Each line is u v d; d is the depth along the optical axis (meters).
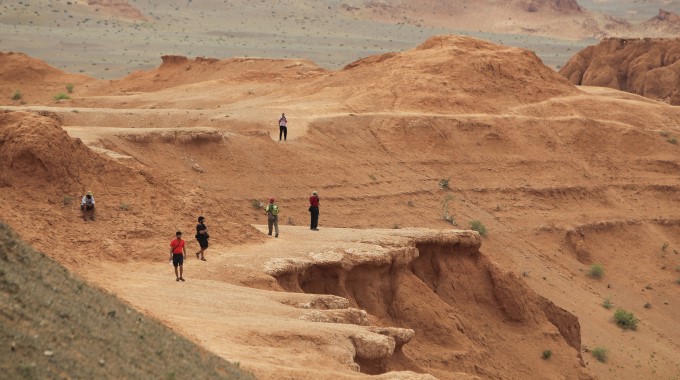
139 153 83.69
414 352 55.66
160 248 49.66
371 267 57.00
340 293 54.72
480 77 131.75
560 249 103.44
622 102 137.38
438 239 65.19
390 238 61.38
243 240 55.41
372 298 56.84
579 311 89.31
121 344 26.38
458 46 140.25
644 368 80.50
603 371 76.62
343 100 125.75
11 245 28.98
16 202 48.56
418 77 128.88
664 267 106.50
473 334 61.69
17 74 163.50
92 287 31.75
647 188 119.94
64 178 51.22
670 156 125.75
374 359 39.19
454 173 111.31
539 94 133.00
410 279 60.22
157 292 41.88
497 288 66.88
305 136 106.19
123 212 51.69
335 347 37.25
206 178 87.00
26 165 50.28
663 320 94.75
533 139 121.75
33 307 25.30
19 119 52.47
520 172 115.31
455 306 64.94
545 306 70.62
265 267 50.75
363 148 110.00
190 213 54.53
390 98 124.12
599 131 126.88
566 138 124.12
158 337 29.03
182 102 135.88
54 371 22.27
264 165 93.81
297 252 54.72
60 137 52.16
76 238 47.53
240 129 105.69
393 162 109.19
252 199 87.94
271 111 115.12
